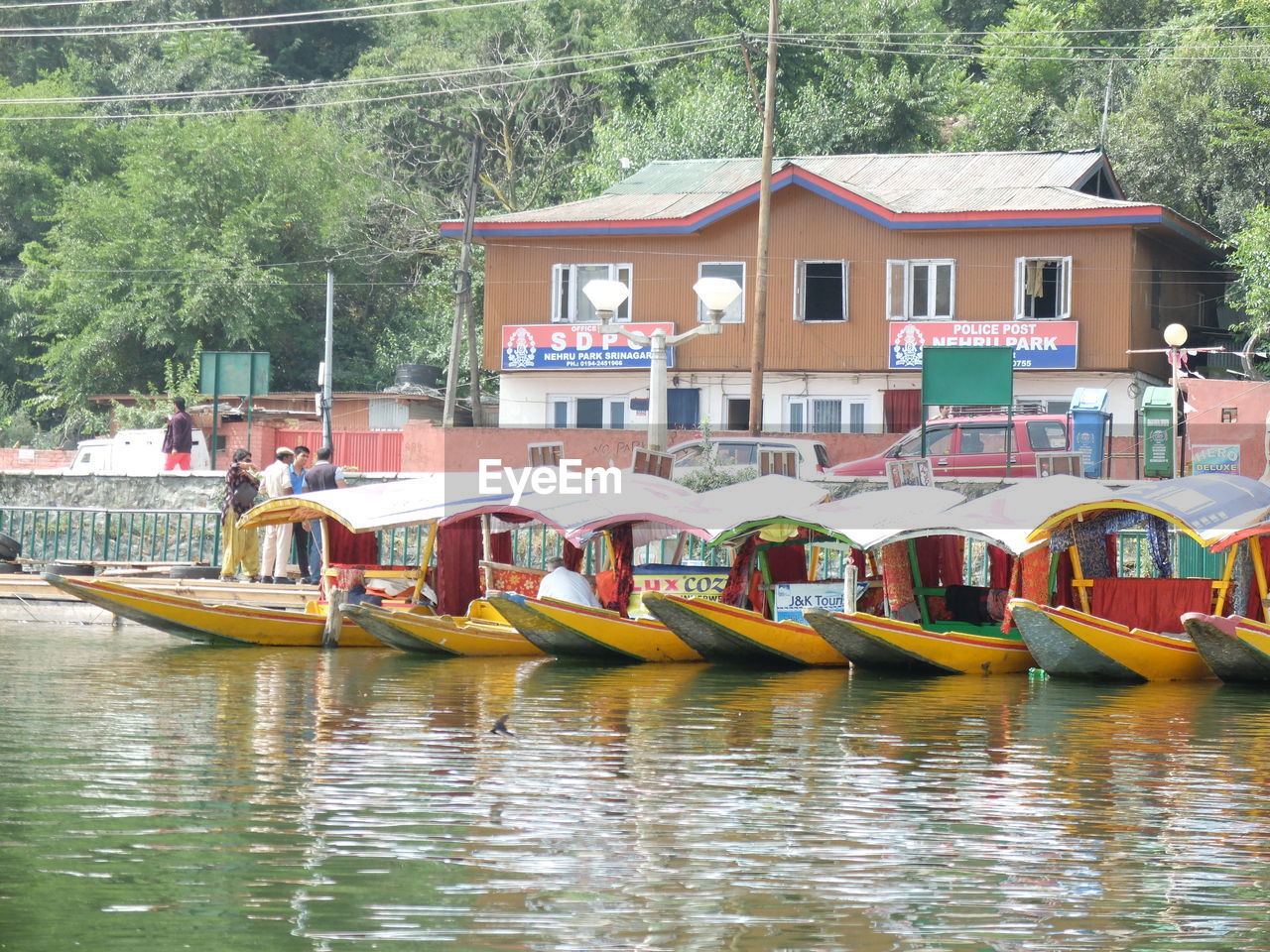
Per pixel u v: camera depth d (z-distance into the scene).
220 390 43.66
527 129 77.88
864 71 67.19
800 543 29.53
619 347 52.09
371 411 59.50
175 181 69.94
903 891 11.44
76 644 29.23
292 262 72.19
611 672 25.77
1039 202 49.41
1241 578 26.75
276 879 11.55
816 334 51.06
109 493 40.41
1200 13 64.75
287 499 29.48
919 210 49.75
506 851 12.44
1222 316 57.19
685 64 73.38
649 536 30.69
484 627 28.27
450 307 73.50
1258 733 19.45
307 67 90.19
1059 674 25.67
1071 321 48.66
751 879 11.70
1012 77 71.38
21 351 75.00
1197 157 58.25
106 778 15.25
